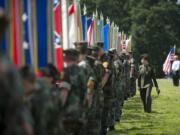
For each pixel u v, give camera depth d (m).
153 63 176.12
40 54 22.94
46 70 18.20
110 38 59.38
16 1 19.48
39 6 23.06
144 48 177.00
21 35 19.53
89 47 28.14
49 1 23.27
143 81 49.47
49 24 23.12
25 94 15.32
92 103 25.38
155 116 47.44
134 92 68.44
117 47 69.00
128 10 190.12
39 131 15.53
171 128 39.47
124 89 53.41
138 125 40.84
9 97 11.85
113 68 33.75
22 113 12.17
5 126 11.97
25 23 21.05
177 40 178.25
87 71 23.42
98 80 26.94
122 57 54.00
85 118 23.31
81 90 21.86
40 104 15.60
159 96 71.00
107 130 35.88
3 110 11.90
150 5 183.25
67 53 21.88
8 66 11.93
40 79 16.11
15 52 19.34
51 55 23.20
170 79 129.75
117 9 189.88
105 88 31.92
